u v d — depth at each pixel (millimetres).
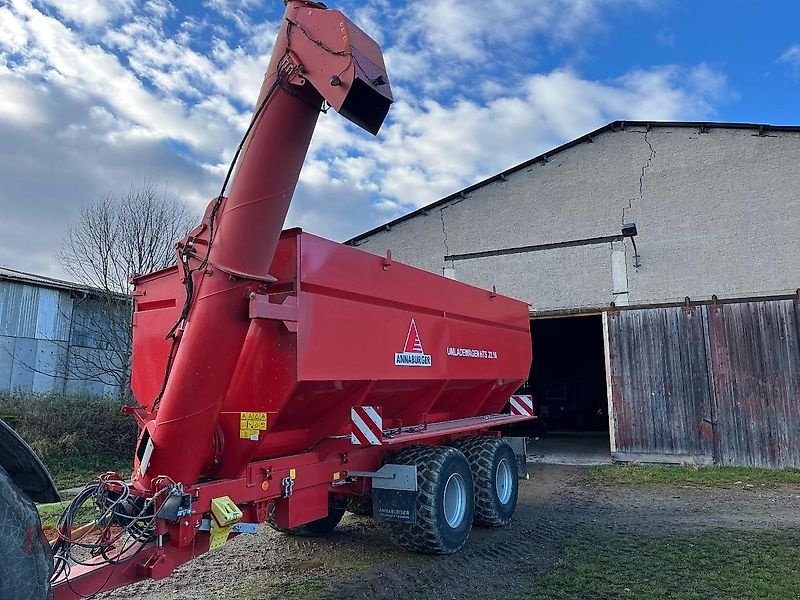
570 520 7074
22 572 2227
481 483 6520
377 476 5383
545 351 23359
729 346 11227
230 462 4090
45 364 15930
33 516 2326
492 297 7582
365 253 4867
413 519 5168
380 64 3582
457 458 5762
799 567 5086
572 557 5398
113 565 3191
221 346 3561
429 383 5934
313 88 3613
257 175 3568
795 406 10562
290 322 3898
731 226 12656
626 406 12023
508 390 8398
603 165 14156
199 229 3744
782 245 12133
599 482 9945
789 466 10508
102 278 16562
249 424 4020
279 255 4141
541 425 20828
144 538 3365
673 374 11664
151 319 4961
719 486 9328
